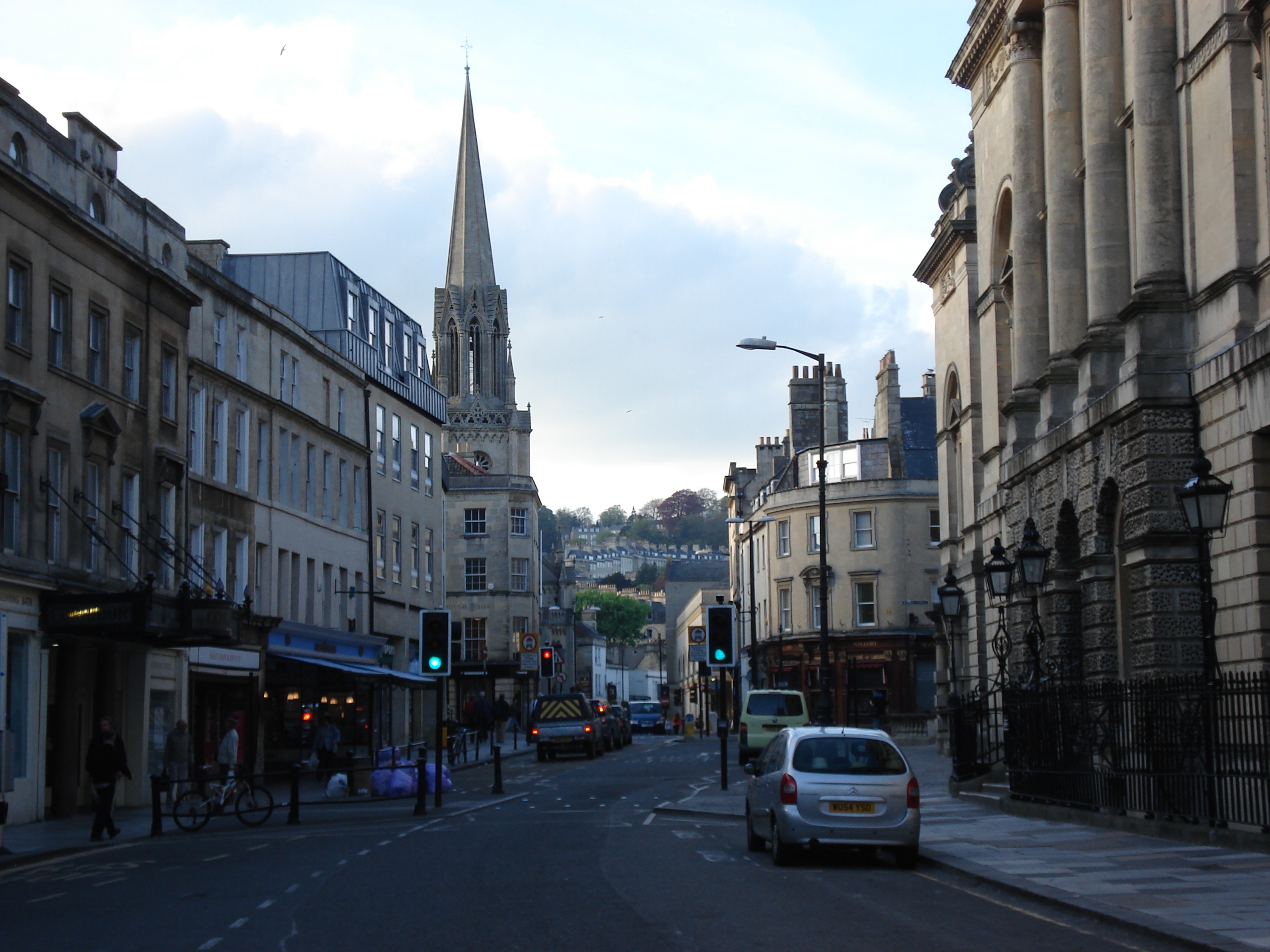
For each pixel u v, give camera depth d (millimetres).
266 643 40750
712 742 77625
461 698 88500
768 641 83000
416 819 26484
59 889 16922
